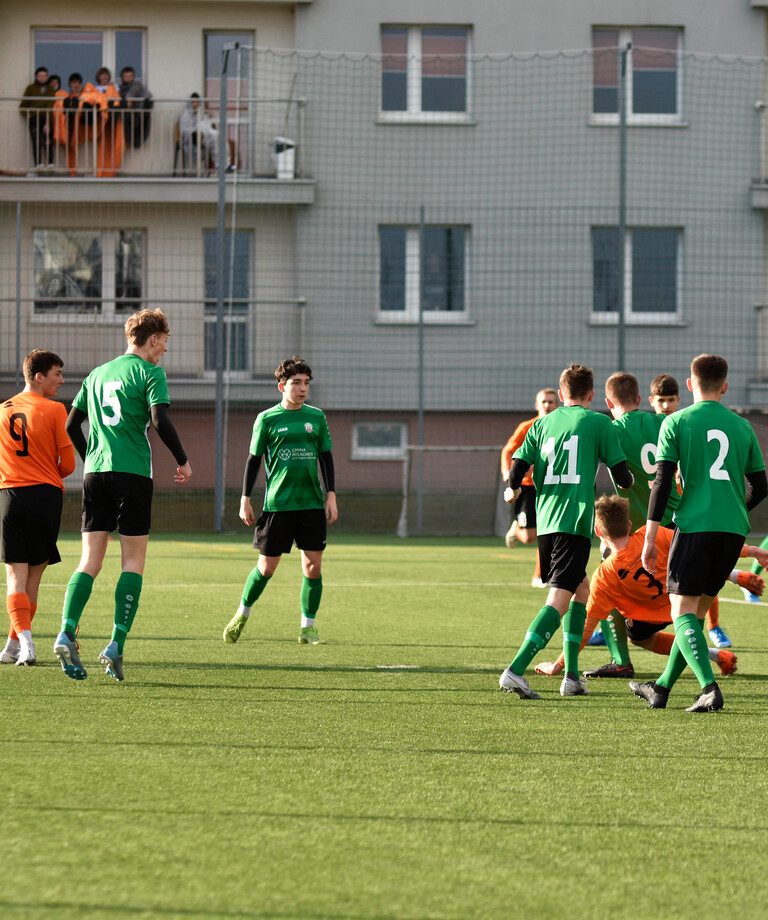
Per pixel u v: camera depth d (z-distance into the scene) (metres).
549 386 61.88
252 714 15.18
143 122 62.31
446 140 62.31
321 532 22.06
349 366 61.34
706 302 62.47
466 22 63.06
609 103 63.72
